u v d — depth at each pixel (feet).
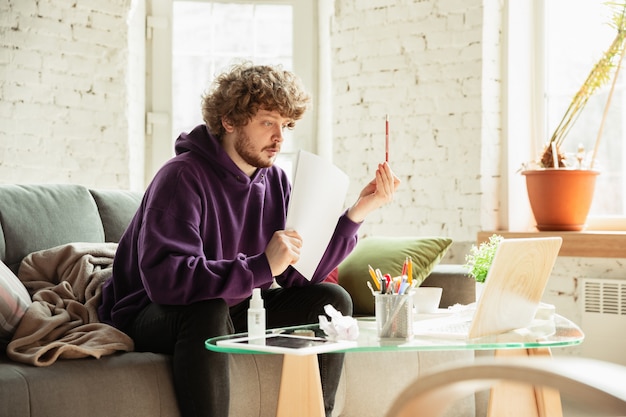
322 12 14.02
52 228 8.89
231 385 7.07
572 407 10.31
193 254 6.89
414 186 12.76
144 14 13.39
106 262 8.57
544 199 11.64
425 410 3.46
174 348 6.77
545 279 6.63
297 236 6.91
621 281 11.01
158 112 13.51
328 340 5.78
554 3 12.72
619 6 11.94
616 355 11.06
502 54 12.50
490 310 5.99
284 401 6.28
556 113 12.71
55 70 12.00
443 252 10.34
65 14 12.07
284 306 7.91
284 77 7.64
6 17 11.67
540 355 6.65
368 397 8.36
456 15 12.38
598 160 12.32
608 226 12.10
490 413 6.61
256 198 8.16
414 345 5.51
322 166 7.04
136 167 13.01
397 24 12.91
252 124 7.58
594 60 12.37
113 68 12.44
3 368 6.10
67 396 6.07
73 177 12.11
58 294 8.05
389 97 12.98
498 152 12.52
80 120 12.17
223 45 13.82
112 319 7.49
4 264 8.04
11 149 11.65
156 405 6.54
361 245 10.73
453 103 12.41
